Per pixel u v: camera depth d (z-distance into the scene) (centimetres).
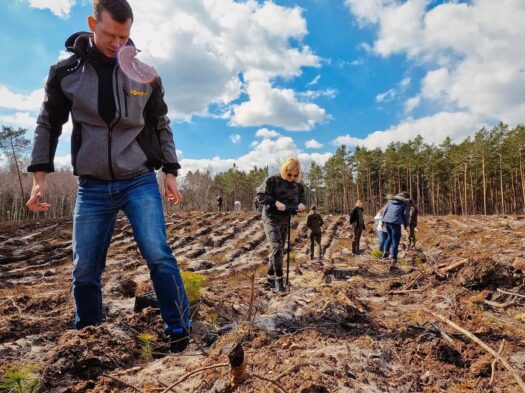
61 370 206
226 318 364
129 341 252
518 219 2238
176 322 258
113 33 238
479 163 5134
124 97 257
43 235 1878
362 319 310
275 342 239
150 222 258
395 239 818
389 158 5994
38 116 269
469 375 216
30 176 5756
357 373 201
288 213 555
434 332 279
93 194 268
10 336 300
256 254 1595
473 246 1014
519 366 226
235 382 129
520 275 430
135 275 922
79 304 273
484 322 307
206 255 1531
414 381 204
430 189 6231
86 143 259
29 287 777
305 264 1002
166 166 292
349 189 6994
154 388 181
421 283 462
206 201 7975
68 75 257
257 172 7719
